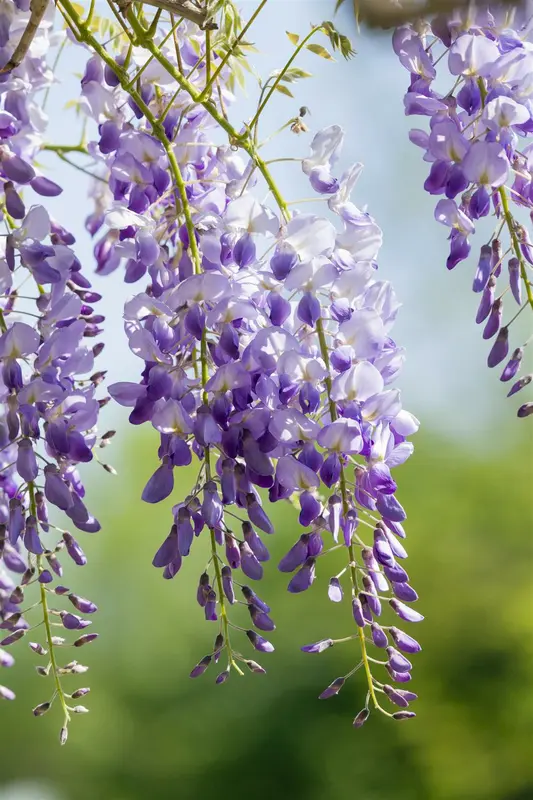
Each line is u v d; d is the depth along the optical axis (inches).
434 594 256.4
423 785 240.7
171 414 53.5
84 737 270.2
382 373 54.1
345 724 244.1
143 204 55.1
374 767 242.5
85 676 275.1
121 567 291.1
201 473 54.0
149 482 53.8
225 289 53.3
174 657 271.6
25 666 273.3
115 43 57.6
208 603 54.0
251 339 53.9
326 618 248.5
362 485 53.6
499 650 250.4
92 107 56.0
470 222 53.6
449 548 261.9
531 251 53.4
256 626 54.1
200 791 256.8
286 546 255.1
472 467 276.5
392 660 53.3
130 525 295.6
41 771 269.6
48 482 53.7
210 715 259.9
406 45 53.4
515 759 243.1
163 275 55.0
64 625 55.1
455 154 52.9
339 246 54.1
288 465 53.2
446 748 242.4
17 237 54.5
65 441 53.7
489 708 247.3
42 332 54.4
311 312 53.1
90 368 54.2
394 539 53.6
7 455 56.9
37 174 57.1
